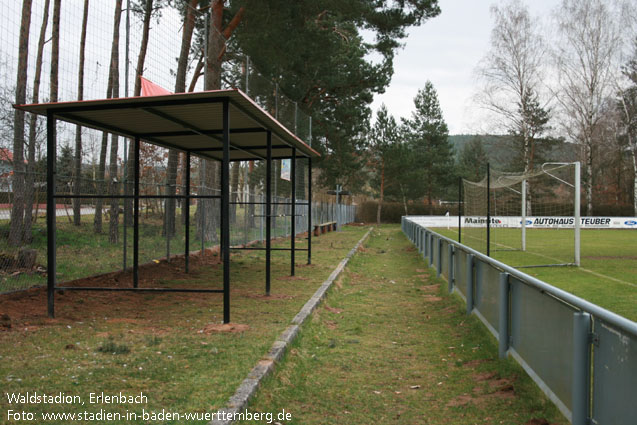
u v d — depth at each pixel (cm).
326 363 489
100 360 412
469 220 3134
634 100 3503
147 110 594
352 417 357
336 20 2056
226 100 547
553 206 4262
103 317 588
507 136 3884
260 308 666
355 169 3900
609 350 263
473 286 668
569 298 306
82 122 659
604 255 1705
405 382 439
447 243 952
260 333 520
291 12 1592
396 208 5216
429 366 486
